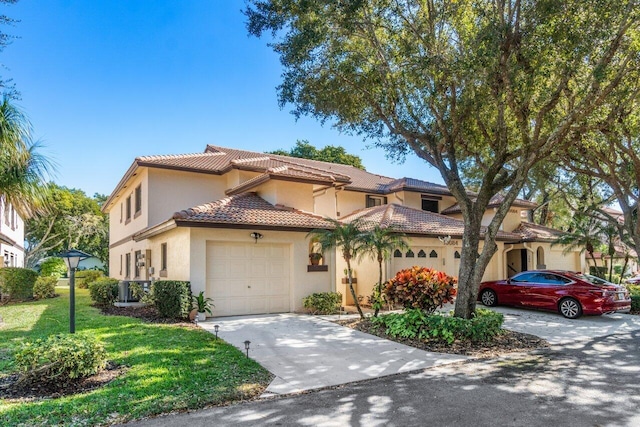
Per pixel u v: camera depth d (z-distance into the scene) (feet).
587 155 47.39
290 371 22.57
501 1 29.43
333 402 18.02
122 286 47.01
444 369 23.50
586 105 30.63
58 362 19.03
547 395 19.08
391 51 34.58
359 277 54.13
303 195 49.75
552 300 45.37
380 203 78.48
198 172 59.82
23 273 55.11
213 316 39.60
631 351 28.55
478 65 28.14
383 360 25.14
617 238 69.36
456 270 57.31
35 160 33.81
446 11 31.94
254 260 42.37
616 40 27.73
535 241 66.85
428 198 78.48
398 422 15.84
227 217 39.55
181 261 40.42
